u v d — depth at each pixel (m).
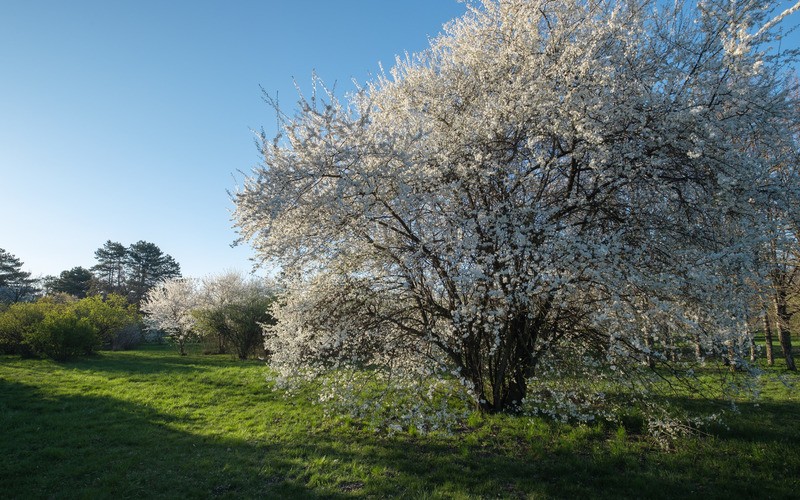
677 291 6.96
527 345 8.86
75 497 6.17
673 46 7.84
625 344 7.45
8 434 9.10
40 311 24.64
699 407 9.85
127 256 73.12
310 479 6.64
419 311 9.17
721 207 7.35
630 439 7.91
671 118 6.90
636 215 7.99
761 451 7.10
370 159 7.67
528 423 8.48
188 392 13.70
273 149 7.66
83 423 10.01
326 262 8.55
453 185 7.79
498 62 8.91
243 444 8.48
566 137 7.43
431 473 6.72
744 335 6.87
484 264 7.11
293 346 8.84
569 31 8.25
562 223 8.01
